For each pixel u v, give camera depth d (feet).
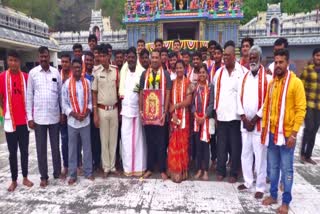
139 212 11.37
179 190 13.52
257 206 11.91
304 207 11.82
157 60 14.56
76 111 14.06
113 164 15.56
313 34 75.10
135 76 15.07
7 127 13.41
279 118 11.09
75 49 16.30
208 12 74.79
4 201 12.47
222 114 14.15
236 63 14.24
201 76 14.80
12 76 13.52
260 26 77.97
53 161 14.93
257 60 12.73
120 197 12.76
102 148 15.20
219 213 11.30
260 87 12.64
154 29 78.28
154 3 76.79
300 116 10.67
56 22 130.31
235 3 74.38
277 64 11.09
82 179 15.06
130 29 79.56
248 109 12.85
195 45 68.18
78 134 15.01
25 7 104.42
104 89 14.83
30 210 11.64
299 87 10.78
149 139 15.15
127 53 15.03
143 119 14.65
